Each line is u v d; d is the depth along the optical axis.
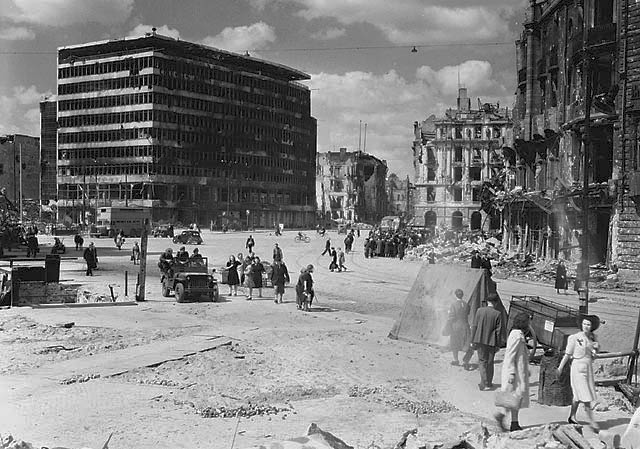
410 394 14.21
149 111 122.69
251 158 143.38
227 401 13.46
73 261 50.44
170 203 124.94
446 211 111.62
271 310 26.95
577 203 42.62
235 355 17.98
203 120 132.12
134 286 34.66
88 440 10.87
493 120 109.88
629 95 39.12
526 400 11.66
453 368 16.75
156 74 122.88
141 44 124.62
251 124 143.25
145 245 29.33
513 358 11.72
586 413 11.81
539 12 54.00
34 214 127.06
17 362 16.83
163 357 17.52
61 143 131.25
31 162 136.62
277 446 9.79
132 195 123.75
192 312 26.03
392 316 26.30
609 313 26.45
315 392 14.33
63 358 17.38
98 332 21.22
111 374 15.59
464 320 17.12
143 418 12.13
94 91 127.88
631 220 38.38
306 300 27.23
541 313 17.38
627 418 12.34
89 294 31.61
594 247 42.53
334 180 188.75
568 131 44.66
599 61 42.53
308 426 11.81
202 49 129.50
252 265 30.78
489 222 89.69
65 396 13.59
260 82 145.62
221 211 135.12
